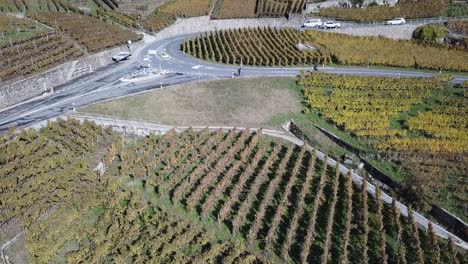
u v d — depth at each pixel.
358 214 51.34
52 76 70.94
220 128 63.16
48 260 42.38
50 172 51.41
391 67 83.88
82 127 59.69
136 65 81.06
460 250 48.41
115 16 97.81
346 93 72.75
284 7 107.12
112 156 55.78
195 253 44.91
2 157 50.97
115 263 42.84
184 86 72.75
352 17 103.31
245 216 49.84
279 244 47.00
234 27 103.44
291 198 52.88
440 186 55.88
